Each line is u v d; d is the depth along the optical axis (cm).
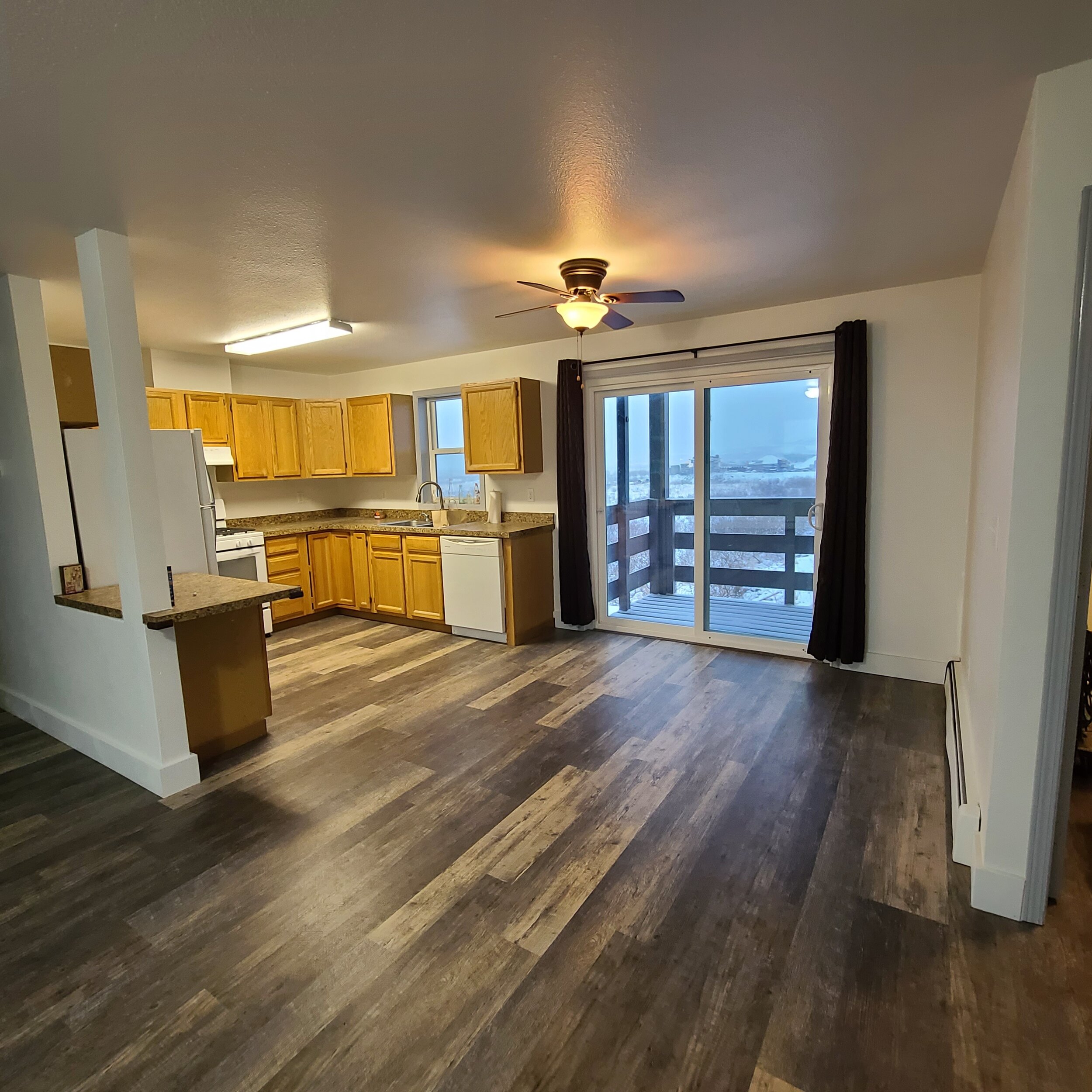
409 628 552
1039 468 171
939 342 356
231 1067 148
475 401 509
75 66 141
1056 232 162
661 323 443
